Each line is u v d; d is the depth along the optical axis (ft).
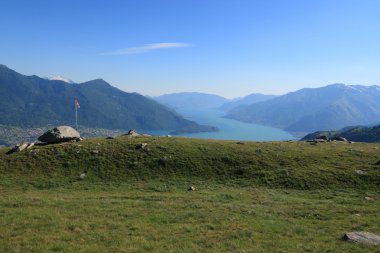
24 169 171.73
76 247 68.03
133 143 205.16
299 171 162.50
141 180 161.58
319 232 84.99
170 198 125.08
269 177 159.12
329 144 223.51
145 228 83.46
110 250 67.15
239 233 81.61
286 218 99.19
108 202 113.91
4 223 83.51
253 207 111.75
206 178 163.53
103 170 171.83
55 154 187.83
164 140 215.72
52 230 79.15
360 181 149.38
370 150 199.21
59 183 156.56
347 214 104.06
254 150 196.54
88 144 203.10
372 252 68.85
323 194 136.36
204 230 83.61
